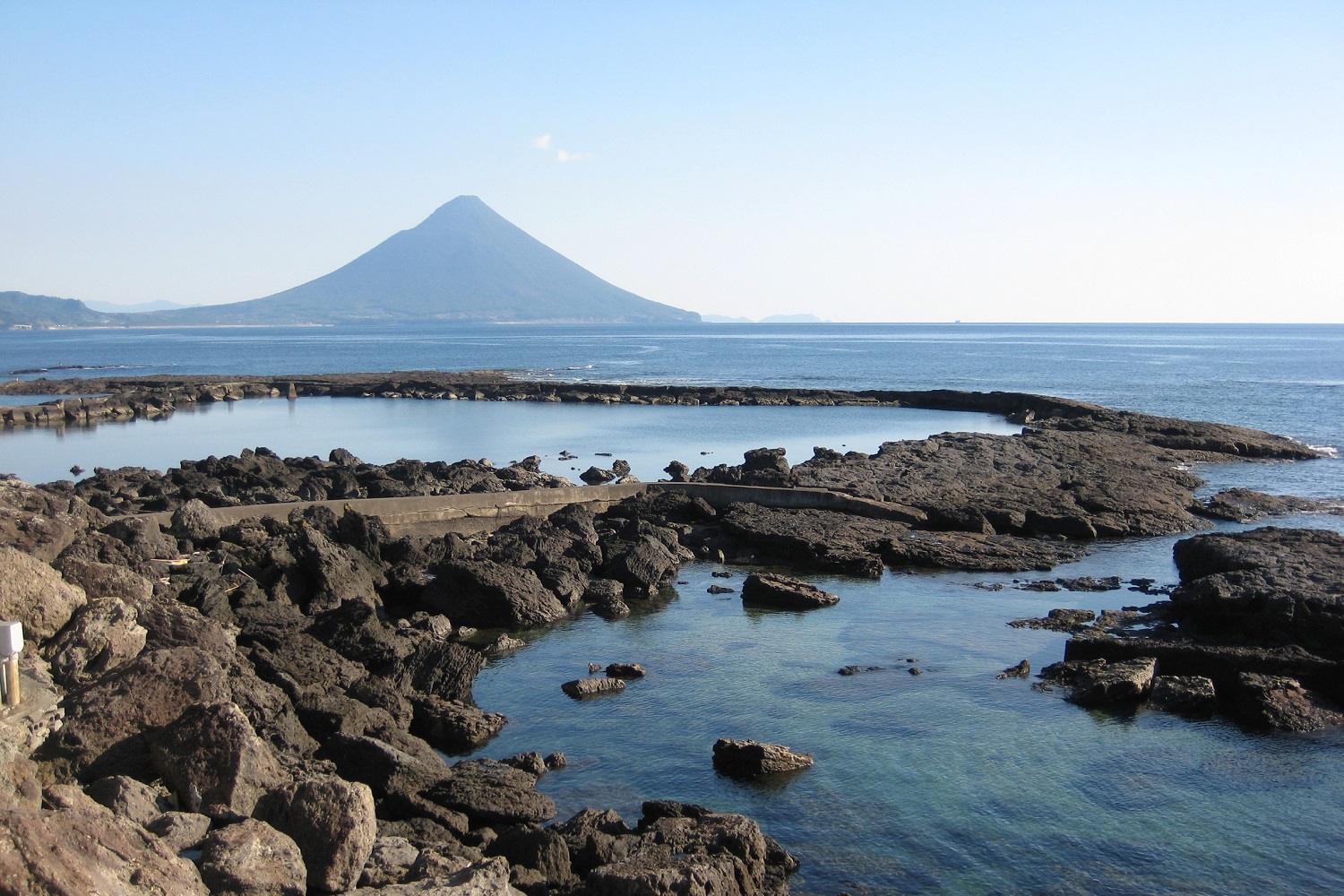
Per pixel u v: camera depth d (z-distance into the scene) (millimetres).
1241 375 136625
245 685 17531
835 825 16547
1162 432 65938
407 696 20938
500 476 47969
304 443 72375
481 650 25453
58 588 17281
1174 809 17188
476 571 28156
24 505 23031
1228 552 27703
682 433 76312
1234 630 23953
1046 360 180375
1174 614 25891
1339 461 59250
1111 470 48906
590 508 40031
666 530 35562
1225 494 45312
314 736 17891
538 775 18203
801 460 60531
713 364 175375
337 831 12531
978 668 23719
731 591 31047
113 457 65500
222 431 81000
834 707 21500
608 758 19047
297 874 11961
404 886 11688
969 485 44656
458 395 111250
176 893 10648
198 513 31094
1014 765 18719
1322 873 15391
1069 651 23906
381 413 95312
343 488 41656
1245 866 15539
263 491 41531
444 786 16562
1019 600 29594
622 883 12680
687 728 20438
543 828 14852
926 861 15531
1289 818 16938
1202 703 21250
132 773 14039
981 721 20688
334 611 24562
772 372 152125
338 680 21078
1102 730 20266
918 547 34531
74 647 16562
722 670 23859
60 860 9742
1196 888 14953
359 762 16531
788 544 34781
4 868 9297
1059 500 40594
